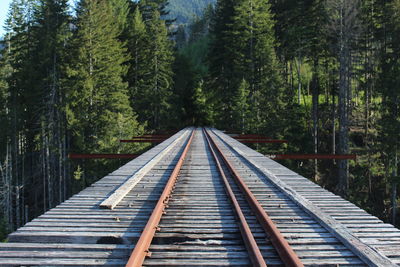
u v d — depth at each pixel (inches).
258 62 1802.4
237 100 1621.6
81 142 1306.6
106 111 1336.1
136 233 200.5
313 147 1434.5
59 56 1374.3
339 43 1283.2
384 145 1050.1
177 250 180.7
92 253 172.1
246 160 529.0
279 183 338.0
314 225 221.9
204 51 3617.1
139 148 1316.4
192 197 299.1
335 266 163.8
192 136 1114.7
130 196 296.4
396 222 995.9
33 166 1493.6
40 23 1411.2
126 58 1787.6
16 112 1416.1
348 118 1362.0
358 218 233.0
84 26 1376.7
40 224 216.2
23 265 158.4
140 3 2532.0
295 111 1485.0
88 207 258.5
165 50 2079.2
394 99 1083.3
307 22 1450.5
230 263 163.9
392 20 1184.8
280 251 171.3
